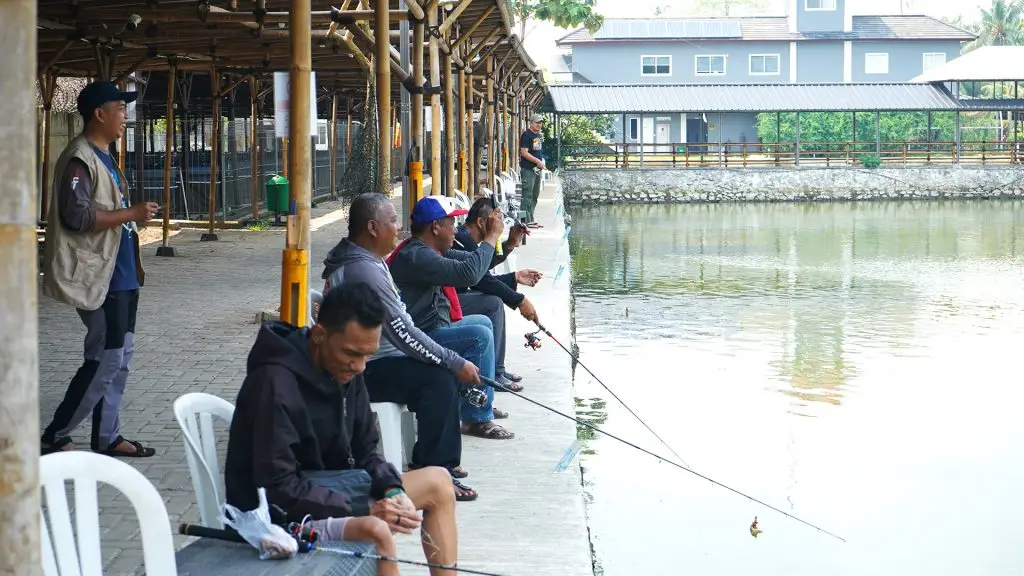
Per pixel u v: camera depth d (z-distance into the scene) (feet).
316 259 47.50
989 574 19.88
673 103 135.13
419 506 12.03
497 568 14.57
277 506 10.56
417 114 34.35
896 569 19.77
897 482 25.66
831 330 48.42
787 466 26.73
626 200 135.33
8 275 5.90
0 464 5.93
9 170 5.86
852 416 32.27
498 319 23.25
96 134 17.34
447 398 16.57
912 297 59.11
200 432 12.35
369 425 11.96
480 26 52.49
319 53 43.78
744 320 51.03
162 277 42.45
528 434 20.89
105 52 41.37
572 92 136.36
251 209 71.10
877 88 139.95
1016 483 25.72
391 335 15.99
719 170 135.85
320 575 9.74
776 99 136.67
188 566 9.80
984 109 137.08
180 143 69.15
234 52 45.42
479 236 23.88
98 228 16.87
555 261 49.62
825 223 106.73
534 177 66.44
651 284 64.03
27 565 6.03
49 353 27.66
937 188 137.49
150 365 26.55
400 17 33.71
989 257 78.54
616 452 26.89
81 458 9.32
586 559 14.92
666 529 21.39
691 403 33.47
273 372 10.78
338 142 89.81
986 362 41.34
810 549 20.79
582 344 44.19
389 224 16.11
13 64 5.83
